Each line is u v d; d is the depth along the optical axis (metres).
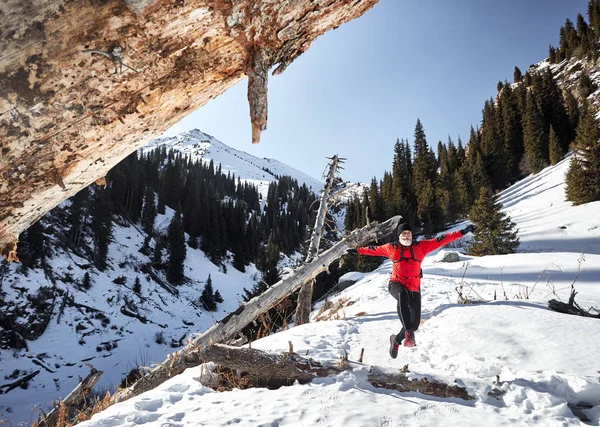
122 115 1.38
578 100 55.34
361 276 18.28
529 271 11.22
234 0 1.26
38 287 27.50
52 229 36.03
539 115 51.81
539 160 46.62
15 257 1.70
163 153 131.12
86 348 25.75
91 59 1.20
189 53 1.36
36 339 24.44
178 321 35.97
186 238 61.38
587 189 27.88
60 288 29.30
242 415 2.90
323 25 1.63
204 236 60.97
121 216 52.44
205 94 1.63
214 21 1.29
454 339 4.48
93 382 5.08
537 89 56.75
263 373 3.73
